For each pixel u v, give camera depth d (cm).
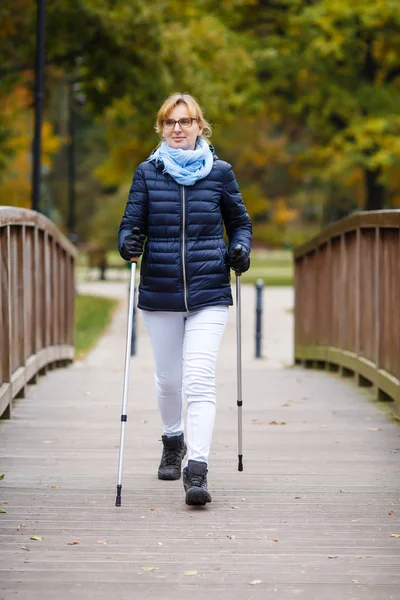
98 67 3828
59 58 3900
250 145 8931
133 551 933
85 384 2014
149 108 3928
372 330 1889
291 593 830
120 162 5684
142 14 3697
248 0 5222
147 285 1110
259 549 941
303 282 2806
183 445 1216
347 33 5034
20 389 1766
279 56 5166
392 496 1135
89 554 922
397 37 5188
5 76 4100
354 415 1656
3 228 1569
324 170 5778
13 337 1705
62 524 1016
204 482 1092
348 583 852
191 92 3966
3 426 1530
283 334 4159
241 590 836
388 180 5431
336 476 1229
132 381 2070
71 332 2911
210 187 1105
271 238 14025
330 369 2384
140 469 1255
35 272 1959
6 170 5581
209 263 1099
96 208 14175
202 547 947
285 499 1121
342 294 2197
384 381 1723
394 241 1667
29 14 3750
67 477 1210
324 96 5216
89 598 816
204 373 1101
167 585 846
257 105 5162
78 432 1488
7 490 1145
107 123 5631
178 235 1097
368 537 980
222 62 4234
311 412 1688
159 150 1105
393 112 5122
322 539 973
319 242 2477
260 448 1392
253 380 2130
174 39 3956
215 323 1108
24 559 906
